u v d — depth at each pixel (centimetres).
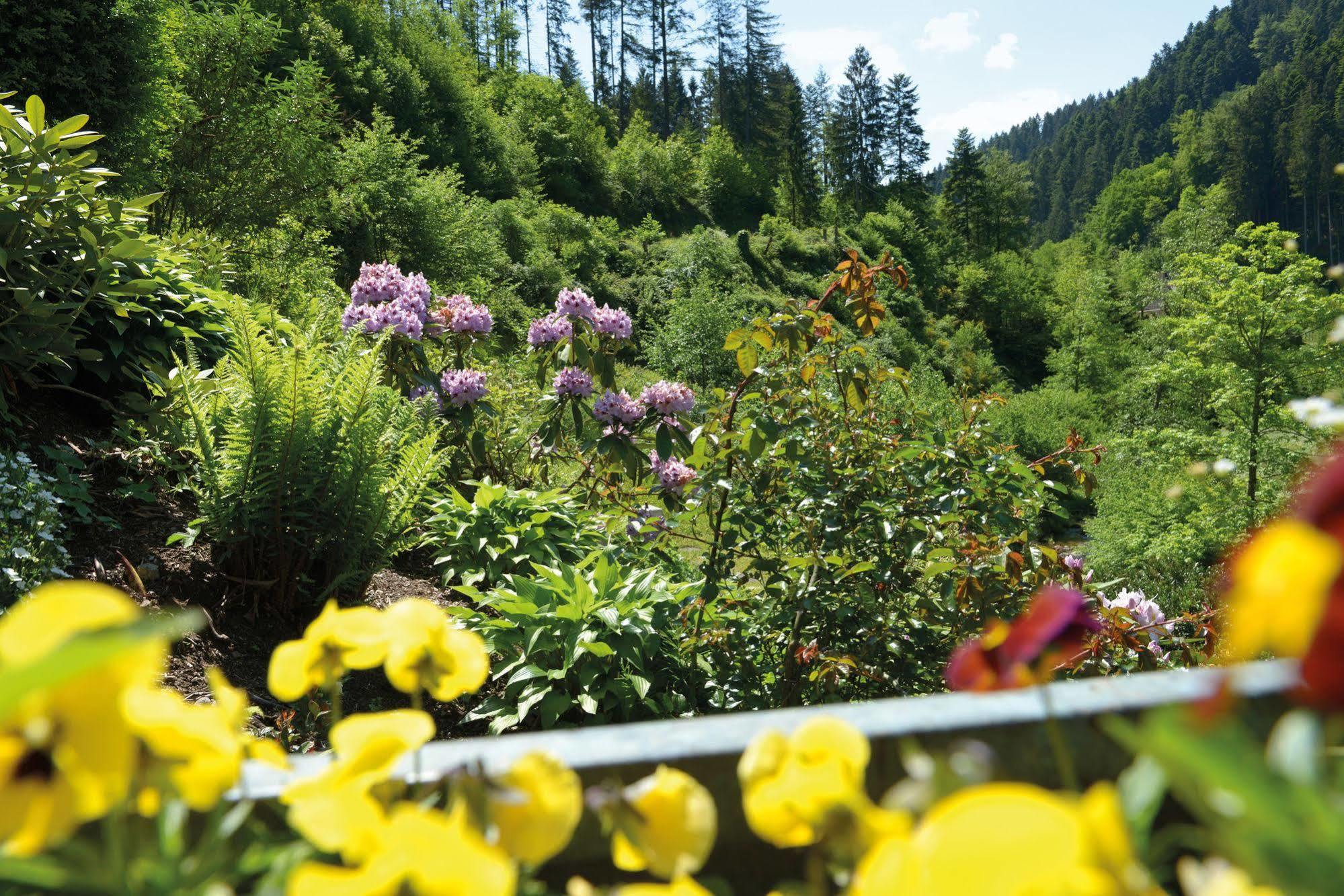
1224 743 29
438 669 59
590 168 5103
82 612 35
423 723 51
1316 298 1947
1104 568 1856
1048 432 3180
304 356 338
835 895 65
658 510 385
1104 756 64
